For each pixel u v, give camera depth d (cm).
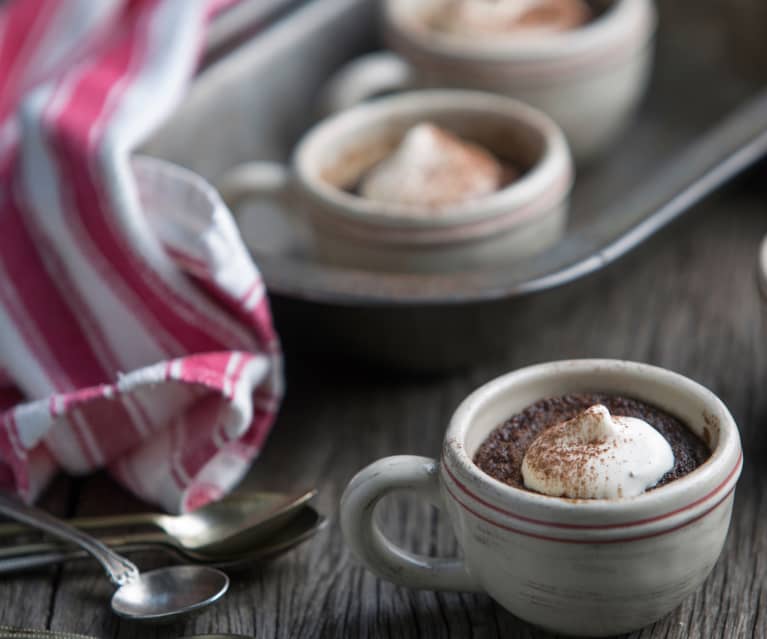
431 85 106
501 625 81
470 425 79
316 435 92
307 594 83
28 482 88
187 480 87
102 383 91
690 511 75
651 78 117
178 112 104
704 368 94
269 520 83
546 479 76
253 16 108
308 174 98
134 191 89
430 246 94
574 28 107
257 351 89
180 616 81
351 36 114
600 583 75
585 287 93
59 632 81
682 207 96
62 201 90
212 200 87
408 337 92
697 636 79
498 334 92
